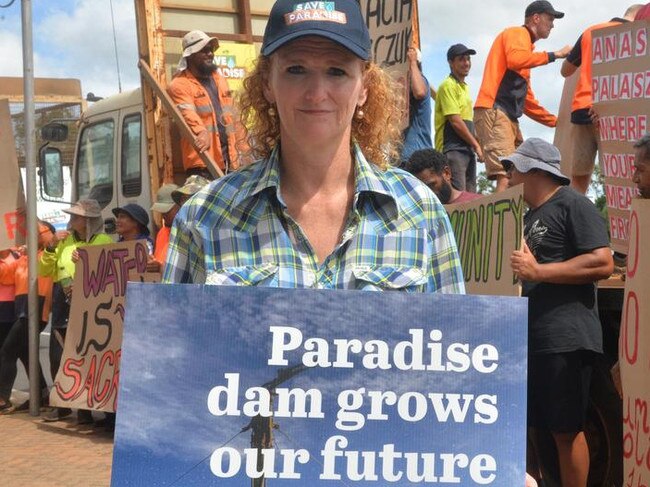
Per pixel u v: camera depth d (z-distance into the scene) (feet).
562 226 17.02
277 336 7.56
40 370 35.12
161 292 7.57
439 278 8.47
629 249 12.79
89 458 25.94
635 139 17.54
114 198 35.01
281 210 8.41
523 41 28.91
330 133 8.22
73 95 51.42
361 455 7.48
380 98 8.88
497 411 7.52
